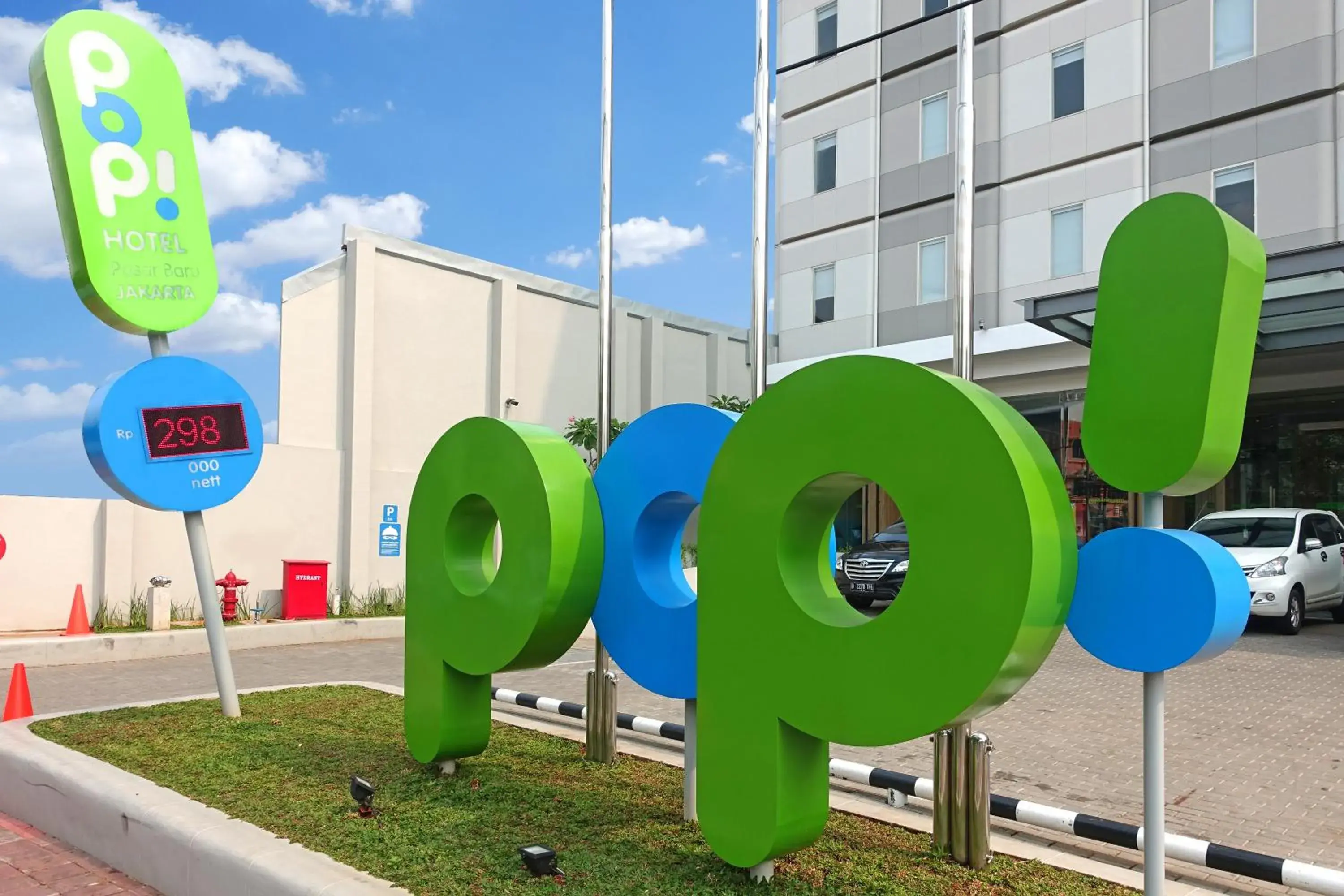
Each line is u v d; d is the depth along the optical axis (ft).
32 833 18.24
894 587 51.29
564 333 76.38
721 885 12.98
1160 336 10.57
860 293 69.00
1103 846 16.34
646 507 16.37
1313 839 17.06
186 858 14.67
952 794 14.39
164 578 43.16
